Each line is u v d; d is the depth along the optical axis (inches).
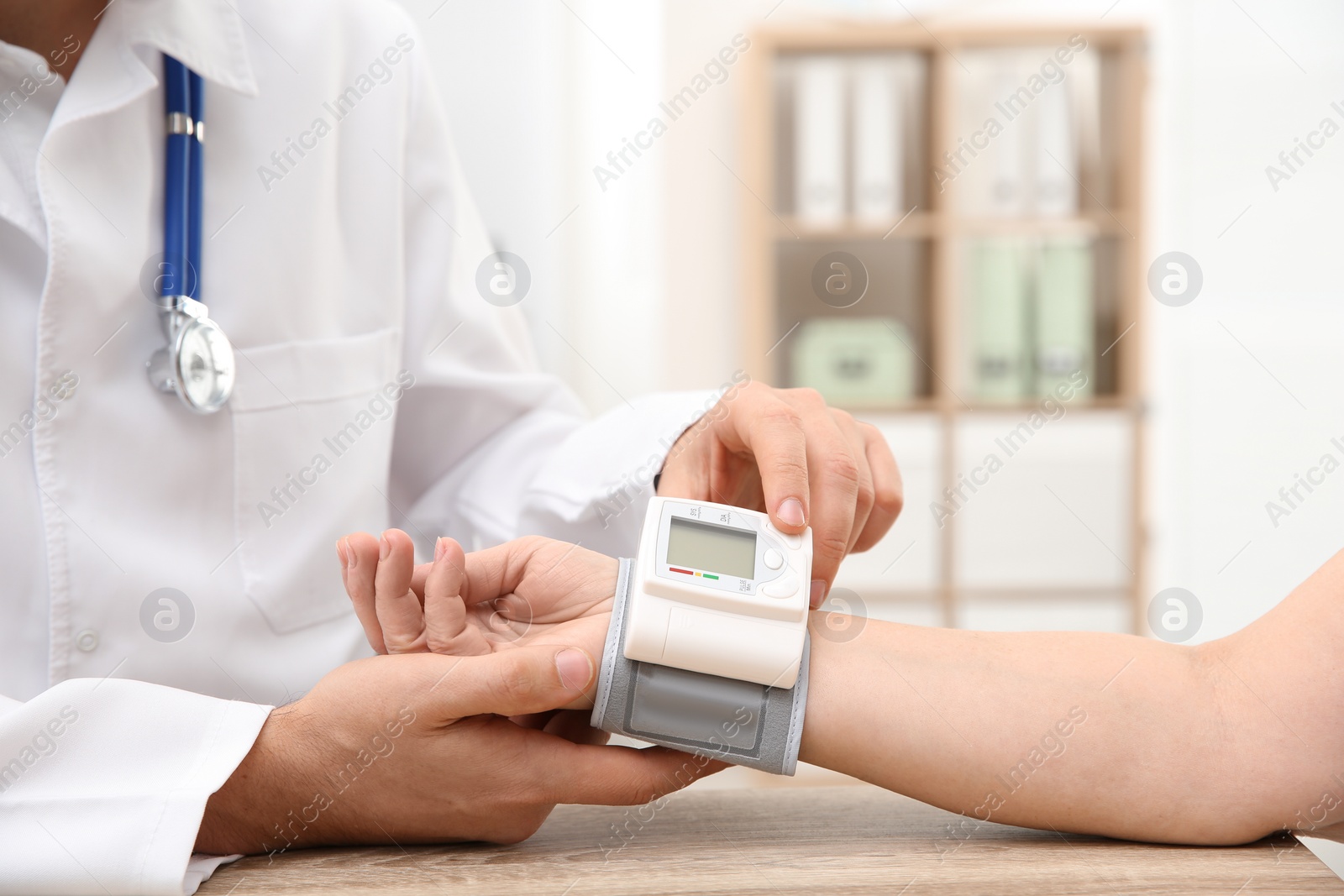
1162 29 100.7
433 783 19.0
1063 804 19.6
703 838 20.4
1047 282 99.5
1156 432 99.8
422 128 35.0
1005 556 100.3
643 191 107.3
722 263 102.1
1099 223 100.6
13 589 23.7
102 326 24.8
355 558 19.8
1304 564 82.7
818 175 98.8
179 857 17.0
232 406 27.5
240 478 27.7
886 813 22.2
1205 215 92.5
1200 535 93.1
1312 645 19.7
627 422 30.0
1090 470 100.2
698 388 102.9
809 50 100.7
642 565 20.3
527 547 22.4
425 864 18.8
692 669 20.1
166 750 18.5
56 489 24.0
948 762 19.9
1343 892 16.6
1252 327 87.4
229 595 26.9
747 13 99.5
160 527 26.0
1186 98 95.9
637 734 20.1
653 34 101.6
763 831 20.8
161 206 27.3
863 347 101.5
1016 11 103.3
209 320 26.5
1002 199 100.0
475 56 114.6
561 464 30.5
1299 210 84.7
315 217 30.4
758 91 97.0
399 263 33.2
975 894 16.6
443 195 35.4
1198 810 19.1
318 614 29.3
